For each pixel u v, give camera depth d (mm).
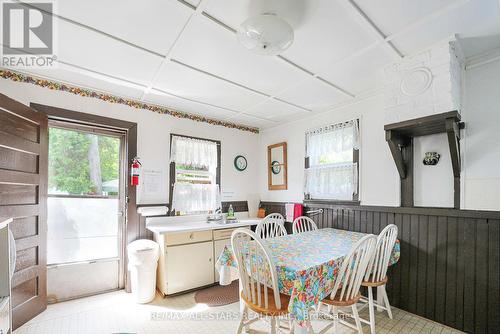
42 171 2445
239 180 4121
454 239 2201
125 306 2623
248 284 1753
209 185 3740
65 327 2217
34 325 2234
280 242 2322
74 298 2777
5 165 2035
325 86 2668
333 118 3340
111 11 1553
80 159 2918
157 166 3264
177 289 2865
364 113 2984
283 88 2730
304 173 3643
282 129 4062
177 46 1945
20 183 2172
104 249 3020
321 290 1689
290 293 1577
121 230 3070
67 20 1635
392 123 2236
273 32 1563
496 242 1985
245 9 1555
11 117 2096
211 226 3143
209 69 2316
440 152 2373
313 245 2207
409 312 2451
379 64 2232
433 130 2277
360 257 1828
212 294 2930
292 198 3820
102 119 2854
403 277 2512
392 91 2240
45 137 2494
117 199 3123
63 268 2754
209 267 3133
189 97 3012
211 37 1833
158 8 1529
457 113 1923
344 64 2230
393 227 2139
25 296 2258
